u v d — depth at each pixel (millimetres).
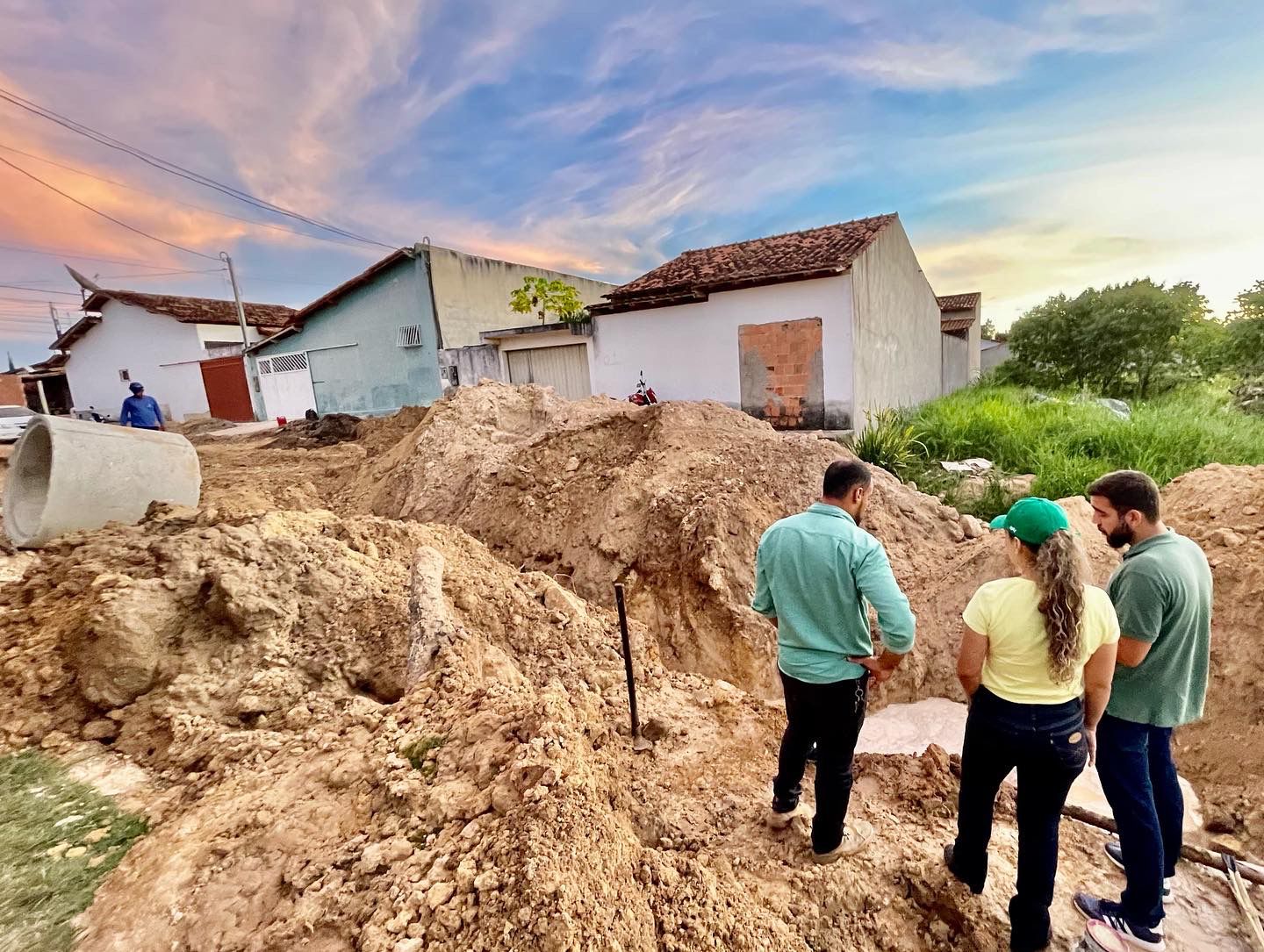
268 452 14016
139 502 5941
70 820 2562
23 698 3283
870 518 6355
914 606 5480
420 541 5449
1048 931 2326
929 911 2615
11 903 2129
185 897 2086
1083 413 11281
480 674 3525
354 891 2029
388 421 15172
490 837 2117
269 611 3826
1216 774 3551
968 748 2441
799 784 2875
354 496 9523
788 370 11891
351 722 3016
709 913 2199
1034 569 2258
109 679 3289
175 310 24516
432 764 2592
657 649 5398
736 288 11922
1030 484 8398
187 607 3744
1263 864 2961
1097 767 2551
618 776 3242
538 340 14875
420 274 17500
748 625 5414
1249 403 12906
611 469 7336
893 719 4637
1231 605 4062
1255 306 14648
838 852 2736
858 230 13297
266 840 2289
